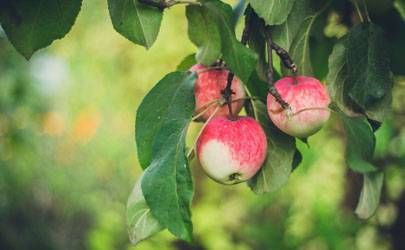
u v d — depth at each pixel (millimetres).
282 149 1366
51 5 1291
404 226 3414
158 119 1305
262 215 4184
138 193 1308
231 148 1313
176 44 4062
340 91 1348
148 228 1303
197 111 1359
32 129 4418
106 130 5598
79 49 4508
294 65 1339
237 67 1282
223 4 1299
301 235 3471
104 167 5797
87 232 5367
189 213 1229
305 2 1397
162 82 1311
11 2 1285
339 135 3395
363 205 1384
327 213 3393
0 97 4160
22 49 1292
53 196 5430
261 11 1295
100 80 4641
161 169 1241
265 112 1368
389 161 3264
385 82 1331
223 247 3871
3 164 4457
